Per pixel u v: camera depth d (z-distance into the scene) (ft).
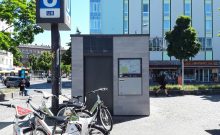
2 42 88.12
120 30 210.59
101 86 47.62
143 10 209.87
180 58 148.05
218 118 44.57
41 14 43.01
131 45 47.42
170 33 150.61
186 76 200.85
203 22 209.36
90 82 47.60
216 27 209.05
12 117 46.70
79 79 47.47
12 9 89.25
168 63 201.77
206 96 84.53
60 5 42.91
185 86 97.96
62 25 45.75
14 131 23.31
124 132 34.47
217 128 36.73
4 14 88.43
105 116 34.55
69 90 125.08
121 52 47.42
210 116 46.52
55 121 23.39
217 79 201.05
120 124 39.68
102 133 23.44
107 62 47.70
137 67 47.50
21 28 92.22
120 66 47.52
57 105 44.60
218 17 209.05
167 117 45.57
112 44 47.47
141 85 47.44
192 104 63.52
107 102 47.60
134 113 47.42
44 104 30.35
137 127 37.52
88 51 47.50
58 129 25.11
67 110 33.22
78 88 47.44
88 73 47.67
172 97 82.02
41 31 93.15
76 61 47.62
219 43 208.13
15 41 92.99
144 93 47.44
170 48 151.33
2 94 81.30
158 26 209.15
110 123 34.55
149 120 42.80
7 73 297.53
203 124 39.58
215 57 207.31
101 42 47.52
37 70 471.62
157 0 209.15
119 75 47.50
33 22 91.81
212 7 209.56
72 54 47.55
